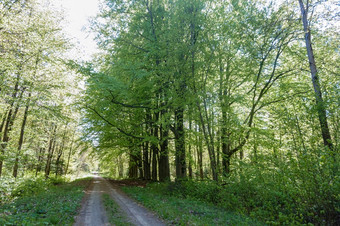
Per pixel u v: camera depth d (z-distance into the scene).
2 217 5.90
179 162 14.62
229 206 9.61
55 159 32.53
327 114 7.34
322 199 6.55
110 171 49.97
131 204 10.38
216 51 13.05
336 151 6.66
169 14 14.02
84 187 18.56
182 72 12.33
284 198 7.55
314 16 10.89
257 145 11.59
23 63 14.32
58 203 9.30
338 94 7.22
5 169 19.05
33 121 20.03
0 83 13.06
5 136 15.71
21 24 13.30
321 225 6.43
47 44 15.26
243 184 9.21
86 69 11.59
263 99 15.01
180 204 9.77
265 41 12.29
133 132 17.42
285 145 8.19
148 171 25.47
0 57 12.75
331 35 10.74
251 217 7.95
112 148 22.23
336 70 10.52
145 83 13.00
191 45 12.34
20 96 14.99
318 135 7.36
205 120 13.23
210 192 11.32
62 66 16.00
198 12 12.46
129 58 15.07
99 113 14.38
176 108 13.51
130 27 15.15
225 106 12.95
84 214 8.18
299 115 7.95
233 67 14.23
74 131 29.09
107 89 11.36
